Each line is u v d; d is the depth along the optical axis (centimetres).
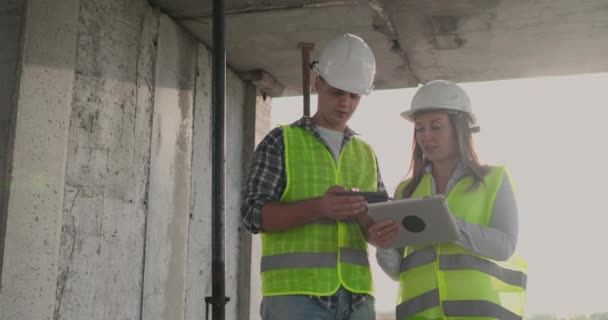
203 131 584
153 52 505
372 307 281
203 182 579
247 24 555
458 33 568
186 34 562
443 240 260
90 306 413
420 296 273
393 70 666
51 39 384
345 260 272
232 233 648
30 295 356
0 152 354
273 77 697
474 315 259
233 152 660
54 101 383
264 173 277
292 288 263
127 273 456
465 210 273
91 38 427
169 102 526
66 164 396
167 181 517
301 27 561
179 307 525
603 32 559
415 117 291
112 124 446
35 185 364
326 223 275
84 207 411
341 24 553
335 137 296
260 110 710
